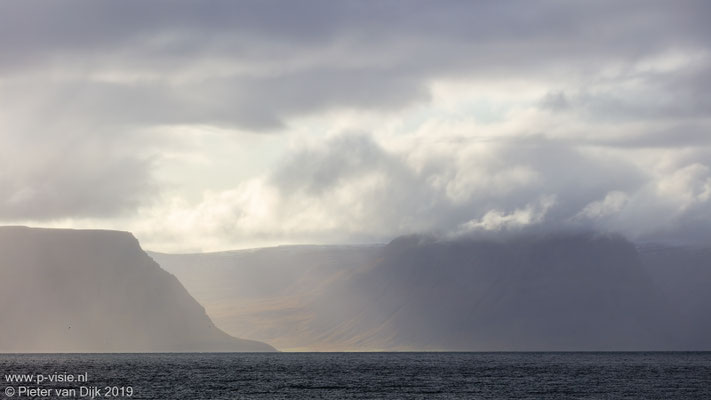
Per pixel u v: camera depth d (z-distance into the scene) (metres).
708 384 158.12
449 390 140.62
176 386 142.62
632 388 147.62
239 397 124.94
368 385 150.62
